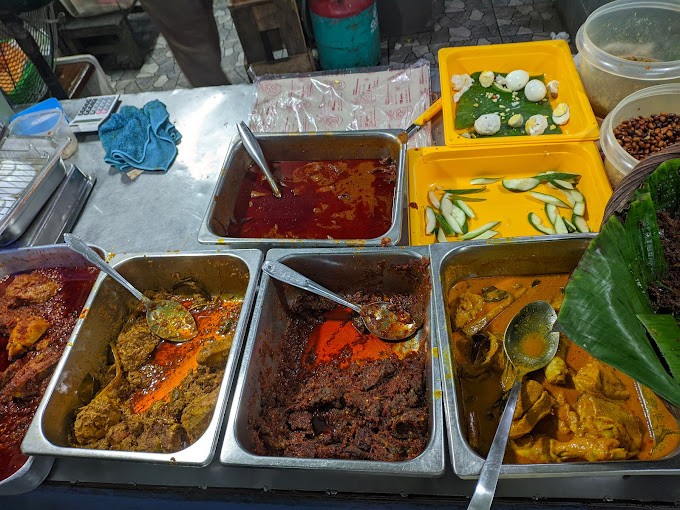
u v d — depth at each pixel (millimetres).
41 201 1699
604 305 894
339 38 2625
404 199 1517
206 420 1161
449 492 1015
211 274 1499
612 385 1133
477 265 1375
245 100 2088
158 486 1136
